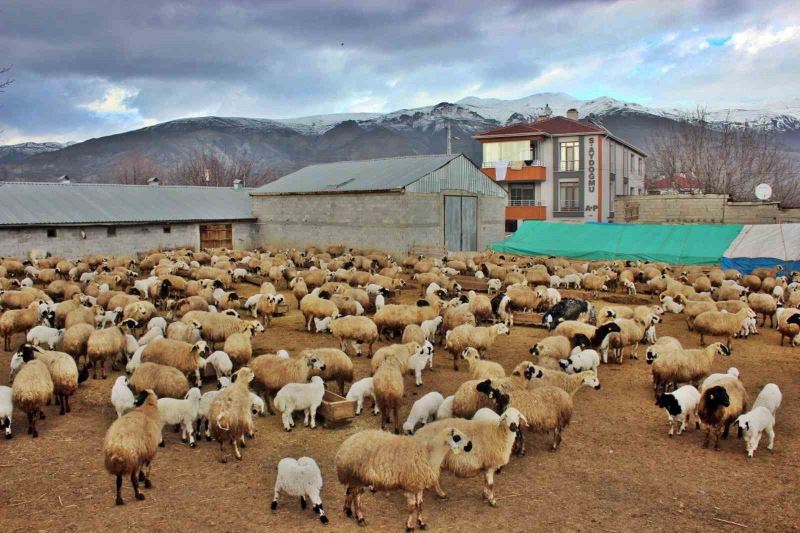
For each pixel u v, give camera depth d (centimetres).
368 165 4866
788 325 1920
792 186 9031
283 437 1199
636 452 1145
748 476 1041
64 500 936
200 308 2094
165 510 912
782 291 2536
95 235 3906
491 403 1147
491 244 4359
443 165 4238
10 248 3531
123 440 904
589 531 870
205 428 1230
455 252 3975
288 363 1316
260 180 11762
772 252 3297
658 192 6394
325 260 3700
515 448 1132
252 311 2325
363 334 1747
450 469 946
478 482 1029
